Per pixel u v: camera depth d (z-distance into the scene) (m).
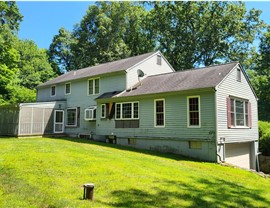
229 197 6.73
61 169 7.88
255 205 6.36
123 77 19.00
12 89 32.16
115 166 8.74
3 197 5.47
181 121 14.13
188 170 9.48
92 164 8.77
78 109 22.44
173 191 6.59
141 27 39.81
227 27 32.34
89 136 20.55
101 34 42.41
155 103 15.51
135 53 39.94
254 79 38.66
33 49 43.97
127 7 42.00
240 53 32.84
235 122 14.43
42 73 41.59
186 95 14.03
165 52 36.09
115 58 39.47
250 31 32.75
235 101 14.74
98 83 20.97
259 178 10.41
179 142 14.19
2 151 10.71
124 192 6.20
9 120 21.09
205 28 33.03
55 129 22.70
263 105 42.97
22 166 8.06
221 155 12.91
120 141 17.42
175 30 34.88
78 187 6.36
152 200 5.82
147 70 20.42
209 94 13.11
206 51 33.59
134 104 16.75
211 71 15.29
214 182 8.11
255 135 16.59
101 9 44.06
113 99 17.91
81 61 43.31
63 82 24.16
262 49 33.12
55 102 22.89
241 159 15.30
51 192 5.86
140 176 7.71
